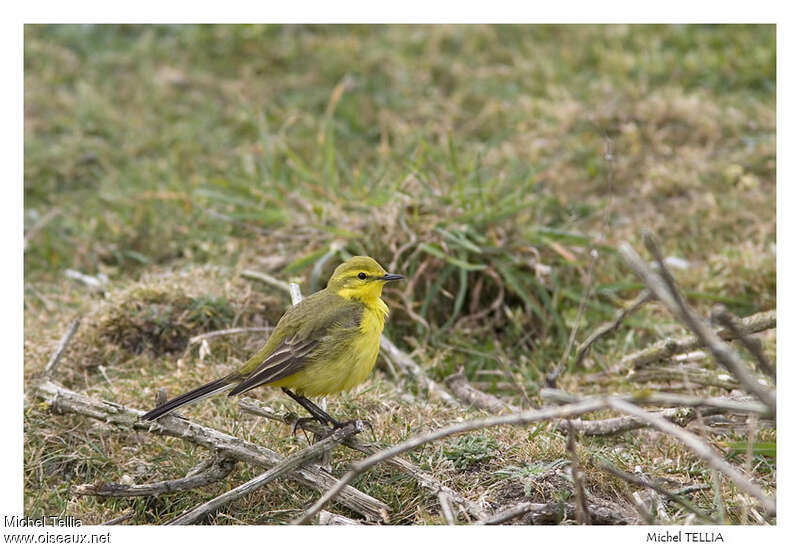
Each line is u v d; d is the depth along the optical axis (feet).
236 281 39.19
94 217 45.98
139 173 49.16
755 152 48.21
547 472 26.86
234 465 26.76
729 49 56.49
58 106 54.24
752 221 44.16
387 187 43.01
